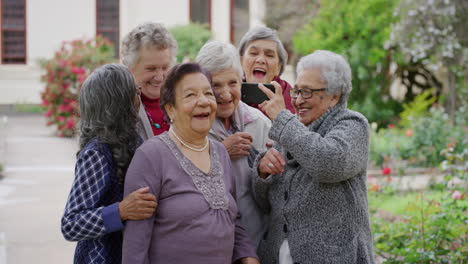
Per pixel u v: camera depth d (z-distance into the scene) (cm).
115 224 230
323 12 1311
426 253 396
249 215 286
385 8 1271
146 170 235
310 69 256
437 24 1179
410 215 482
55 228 634
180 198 234
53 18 2055
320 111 258
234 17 2044
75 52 1489
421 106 1188
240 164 285
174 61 297
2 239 588
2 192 822
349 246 248
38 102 2064
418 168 888
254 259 257
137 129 269
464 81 1243
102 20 2072
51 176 945
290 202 259
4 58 2059
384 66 1322
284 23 1420
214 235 234
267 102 261
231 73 278
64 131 1427
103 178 239
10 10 2052
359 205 254
